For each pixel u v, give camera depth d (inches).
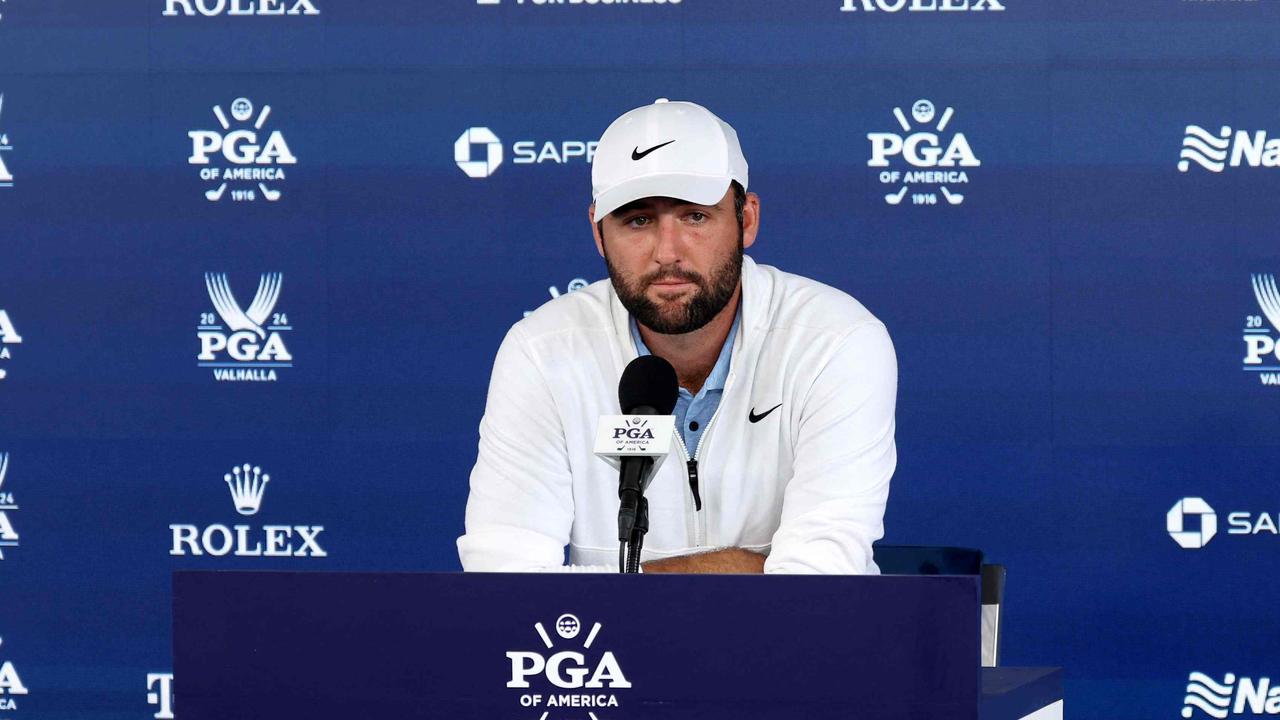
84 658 497.4
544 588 179.8
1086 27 474.9
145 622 496.1
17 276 498.0
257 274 493.7
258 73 492.7
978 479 479.8
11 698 498.0
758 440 315.0
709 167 285.6
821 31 480.1
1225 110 472.4
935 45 478.0
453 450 491.2
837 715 175.2
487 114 488.4
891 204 480.4
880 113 479.8
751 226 319.0
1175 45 473.1
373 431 492.4
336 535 493.4
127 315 495.8
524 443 316.2
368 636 182.1
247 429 495.2
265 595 184.1
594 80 486.3
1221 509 474.9
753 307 316.2
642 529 213.6
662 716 177.9
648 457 217.2
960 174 478.9
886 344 313.9
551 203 488.7
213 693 184.5
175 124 495.2
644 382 227.1
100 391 496.7
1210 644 475.2
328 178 491.8
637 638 178.4
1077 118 475.5
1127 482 476.4
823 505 292.5
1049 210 476.7
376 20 489.7
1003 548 479.8
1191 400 475.2
